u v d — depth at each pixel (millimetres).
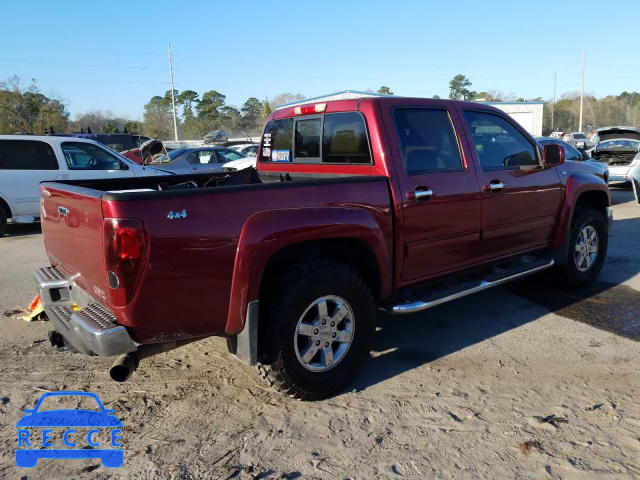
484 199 4414
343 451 2982
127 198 2742
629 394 3520
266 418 3354
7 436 3201
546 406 3393
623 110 77000
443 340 4559
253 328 3143
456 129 4352
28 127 39188
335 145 4320
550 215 5156
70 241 3371
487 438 3061
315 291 3344
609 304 5324
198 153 15008
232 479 2768
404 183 3877
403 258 3928
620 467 2762
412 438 3090
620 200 12680
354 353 3629
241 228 3072
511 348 4332
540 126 38188
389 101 4008
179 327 2977
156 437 3168
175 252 2863
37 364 4180
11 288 6352
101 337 2789
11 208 9703
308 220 3297
